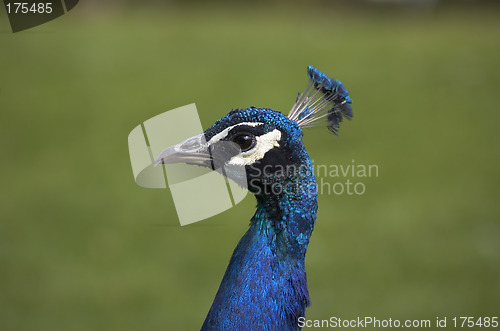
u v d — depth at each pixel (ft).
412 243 35.24
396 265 32.99
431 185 43.60
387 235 36.47
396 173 45.73
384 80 70.23
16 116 60.34
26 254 34.91
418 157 48.78
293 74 72.33
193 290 31.37
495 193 41.83
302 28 102.73
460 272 31.94
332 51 84.38
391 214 39.24
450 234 36.19
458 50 83.25
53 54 82.48
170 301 30.17
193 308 29.76
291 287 14.71
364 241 36.01
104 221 39.06
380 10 121.29
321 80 16.58
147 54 83.87
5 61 79.00
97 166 48.24
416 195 42.06
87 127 57.00
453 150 49.93
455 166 46.73
